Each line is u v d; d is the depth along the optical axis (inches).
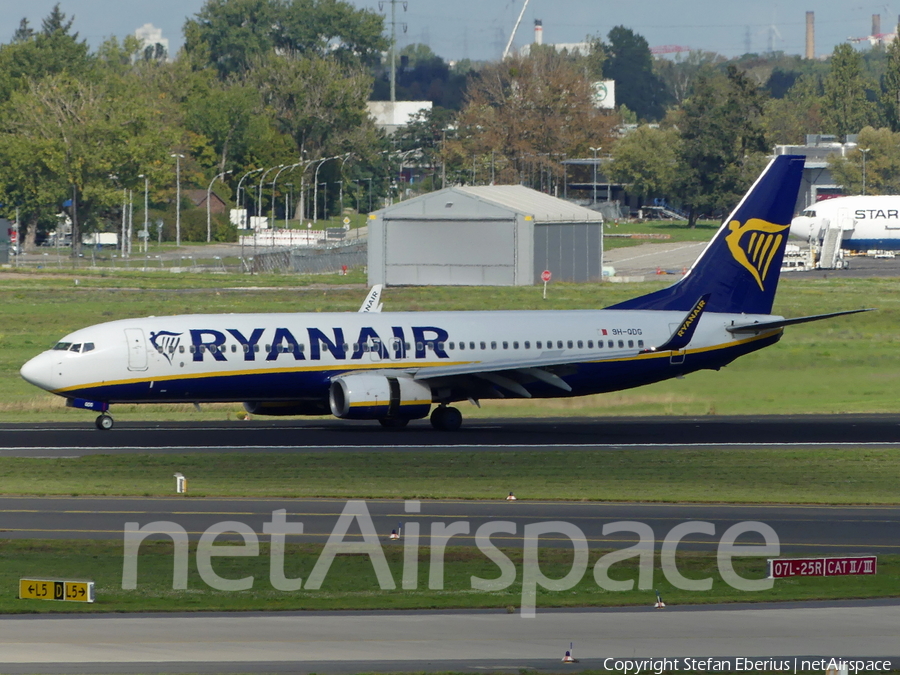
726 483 6761.8
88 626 3944.4
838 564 4825.3
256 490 6461.6
